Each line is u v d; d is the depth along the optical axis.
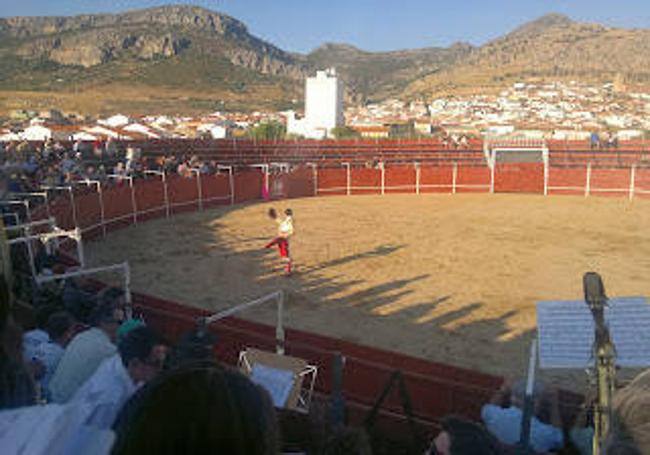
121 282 16.12
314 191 34.28
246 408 1.28
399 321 13.09
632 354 3.20
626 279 16.80
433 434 6.96
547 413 5.51
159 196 26.44
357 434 2.42
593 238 22.31
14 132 52.19
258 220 25.92
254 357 5.82
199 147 38.97
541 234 23.05
